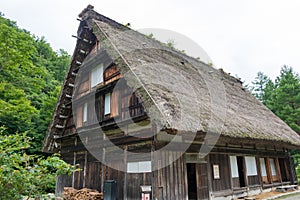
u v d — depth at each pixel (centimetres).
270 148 1056
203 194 656
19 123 1345
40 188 331
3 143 330
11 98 1073
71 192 762
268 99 2278
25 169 313
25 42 1003
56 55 2533
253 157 944
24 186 304
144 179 564
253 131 721
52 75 2038
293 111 1731
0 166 291
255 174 922
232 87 1246
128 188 600
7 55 939
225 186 746
